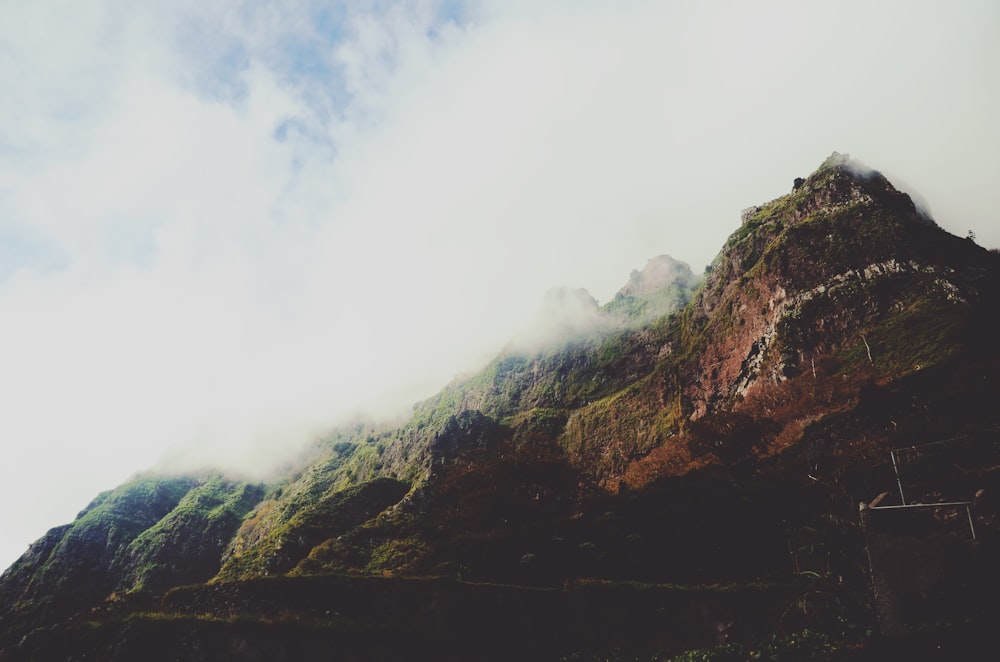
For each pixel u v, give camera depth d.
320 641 21.78
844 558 20.36
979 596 11.81
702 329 123.94
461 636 22.09
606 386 142.00
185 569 112.56
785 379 77.81
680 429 97.56
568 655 20.86
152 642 21.38
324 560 56.06
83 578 107.19
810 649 15.29
